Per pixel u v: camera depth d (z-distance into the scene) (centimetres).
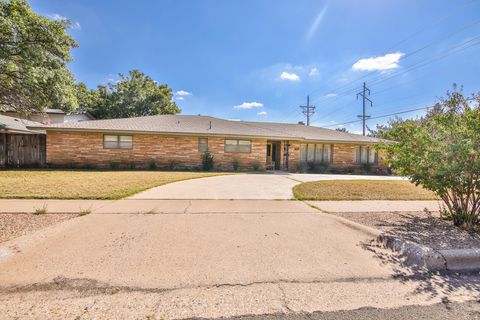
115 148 1467
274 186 883
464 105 443
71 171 1216
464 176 416
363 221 472
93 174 1082
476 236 388
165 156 1524
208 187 824
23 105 1376
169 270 273
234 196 684
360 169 1864
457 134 420
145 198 630
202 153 1570
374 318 206
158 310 208
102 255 304
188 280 254
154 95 3086
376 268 292
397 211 555
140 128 1486
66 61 1280
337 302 227
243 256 312
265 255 317
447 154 414
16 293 225
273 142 1831
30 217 454
